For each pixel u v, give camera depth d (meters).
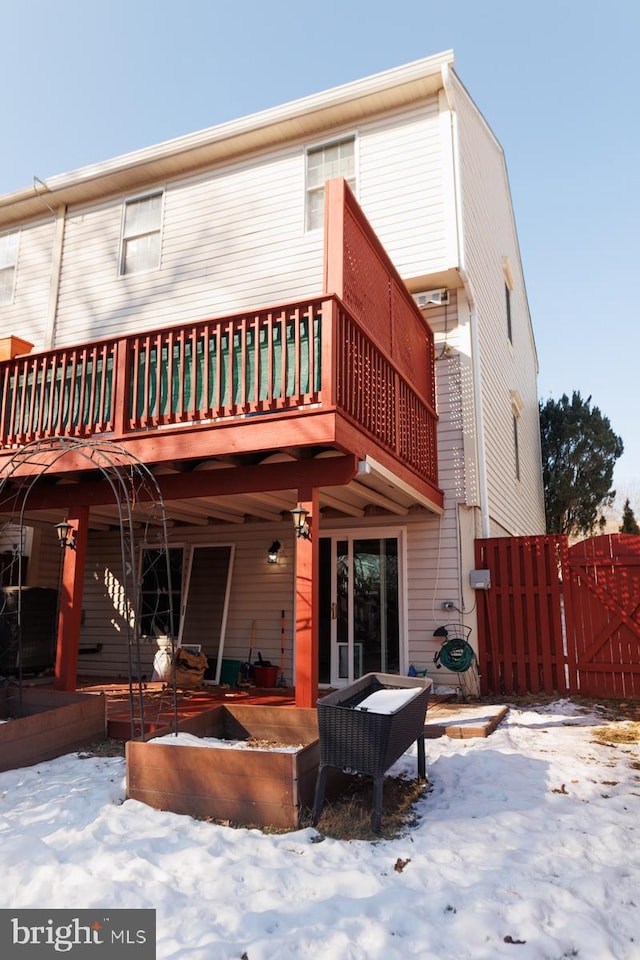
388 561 8.44
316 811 3.54
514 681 7.64
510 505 11.23
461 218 8.52
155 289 10.28
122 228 10.81
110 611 10.05
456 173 8.60
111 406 6.58
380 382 6.51
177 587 9.52
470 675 7.71
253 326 5.88
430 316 8.99
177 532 9.78
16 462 6.87
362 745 3.48
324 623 8.62
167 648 8.20
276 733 4.85
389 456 6.46
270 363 5.63
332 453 5.73
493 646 7.75
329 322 5.37
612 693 7.23
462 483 8.31
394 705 3.81
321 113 9.29
